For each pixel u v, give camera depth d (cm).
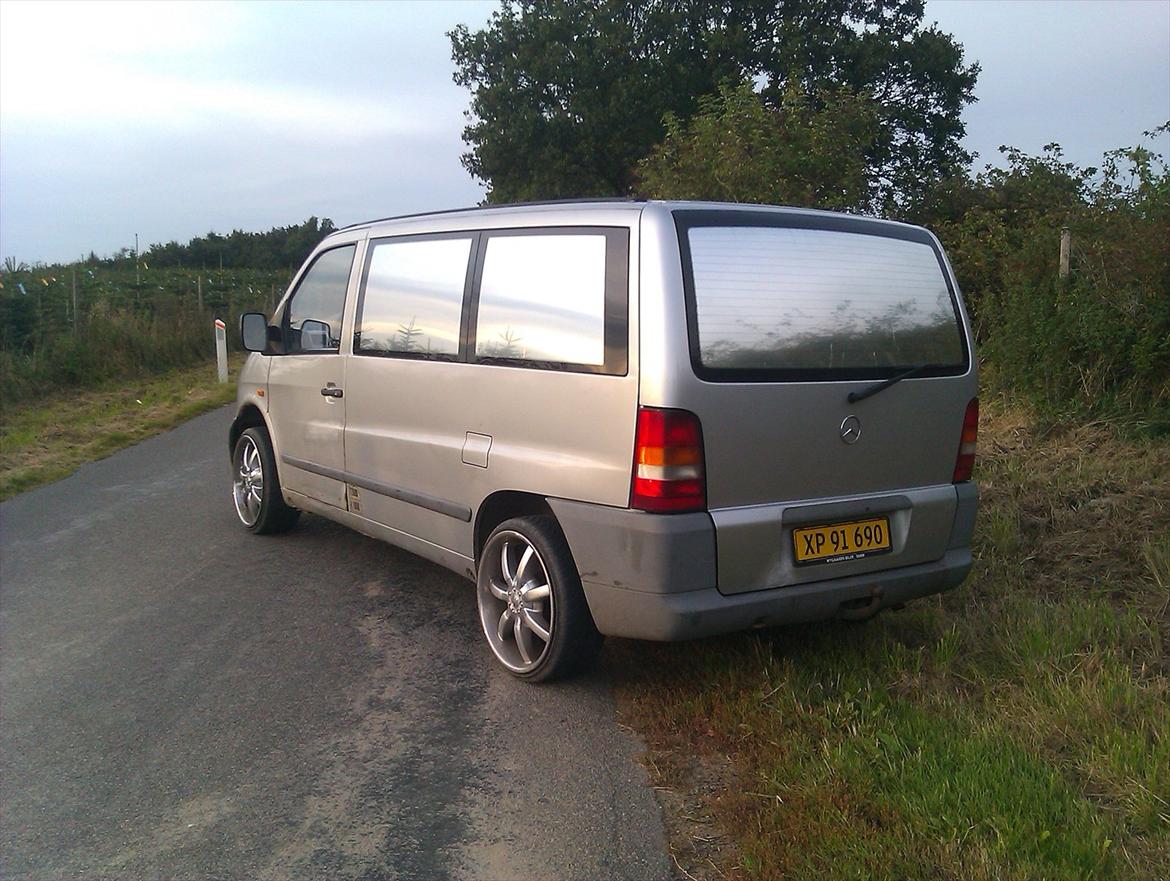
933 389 410
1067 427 749
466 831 312
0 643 489
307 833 314
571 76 2658
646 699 395
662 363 350
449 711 400
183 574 597
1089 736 340
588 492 374
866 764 325
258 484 673
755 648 427
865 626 452
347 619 514
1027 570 517
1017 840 281
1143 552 509
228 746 375
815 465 377
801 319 379
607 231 380
